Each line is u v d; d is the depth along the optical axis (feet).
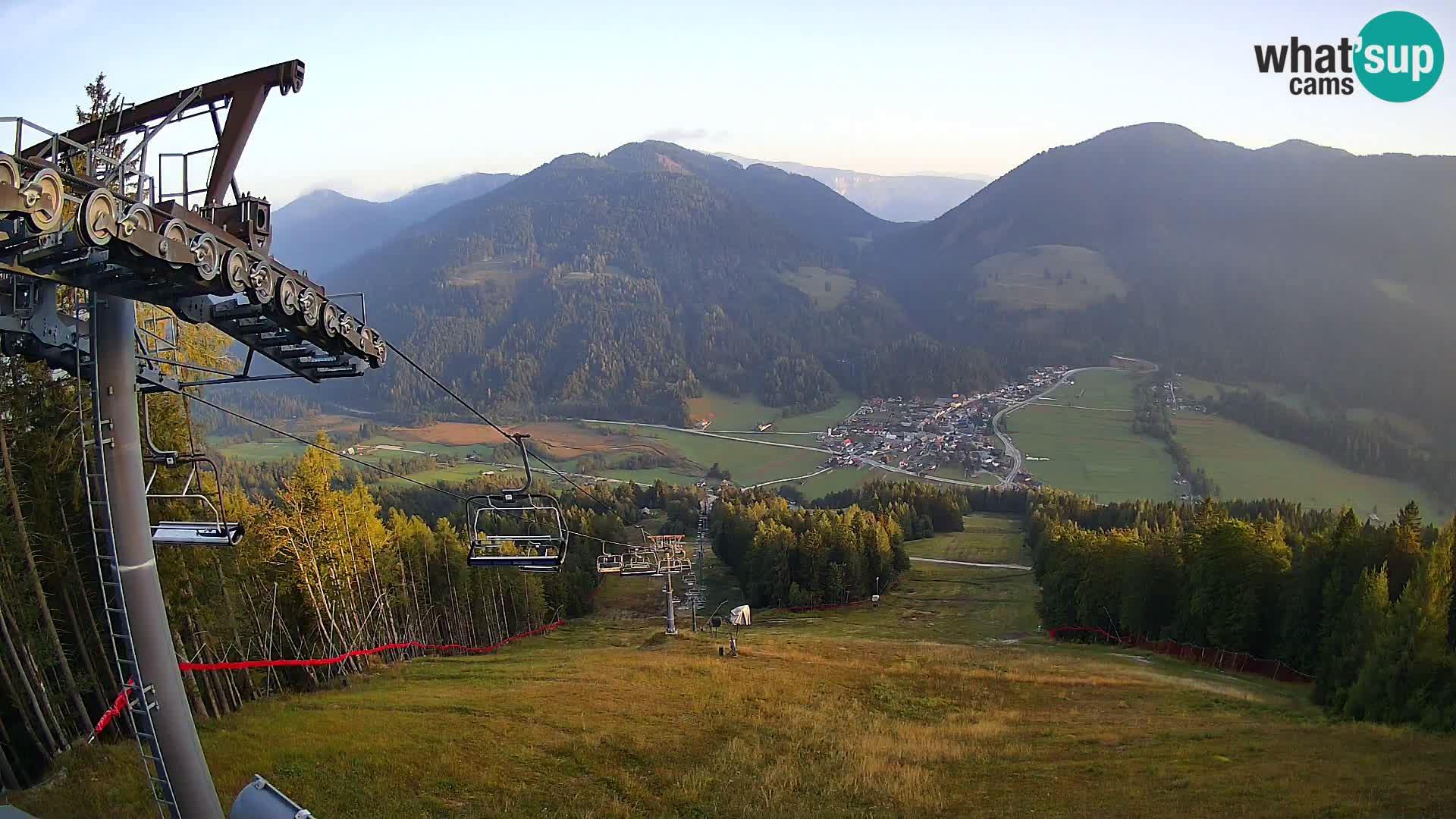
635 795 82.84
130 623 47.80
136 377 48.75
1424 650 116.26
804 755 98.63
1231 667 192.34
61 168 37.60
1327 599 170.30
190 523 51.57
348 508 178.91
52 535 95.40
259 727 96.99
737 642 196.34
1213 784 79.25
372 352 54.95
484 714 108.88
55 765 81.82
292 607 162.30
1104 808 74.69
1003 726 115.65
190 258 39.27
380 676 151.84
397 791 78.69
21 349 47.34
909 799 80.89
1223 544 197.16
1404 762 83.76
